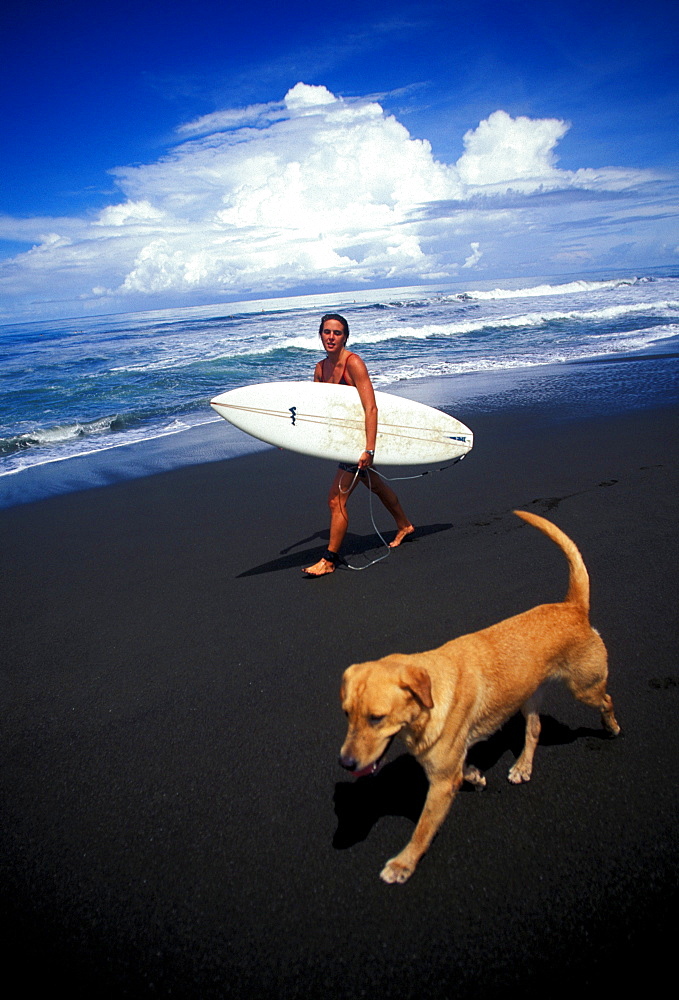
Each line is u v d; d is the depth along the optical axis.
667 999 1.77
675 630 3.55
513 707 2.49
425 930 2.03
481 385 12.01
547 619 2.62
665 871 2.15
